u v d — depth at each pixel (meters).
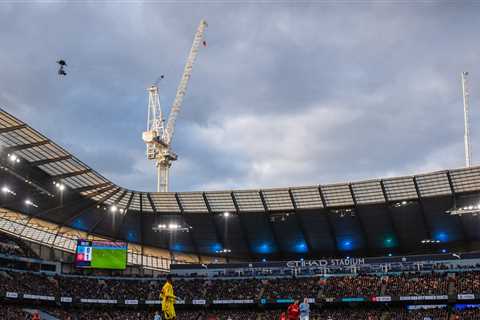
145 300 93.12
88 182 85.19
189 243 104.19
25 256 89.56
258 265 97.94
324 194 90.38
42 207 87.12
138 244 104.56
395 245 95.88
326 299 87.75
